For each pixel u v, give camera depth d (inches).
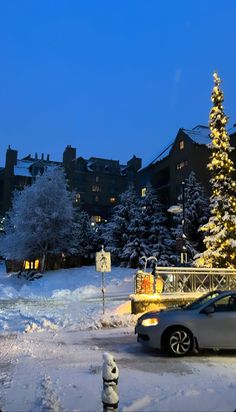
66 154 3737.7
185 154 2030.0
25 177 3585.1
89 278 1503.4
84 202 3732.8
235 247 871.1
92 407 234.5
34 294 1196.5
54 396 253.1
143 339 396.8
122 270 1643.7
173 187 2111.2
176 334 382.3
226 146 914.7
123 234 1819.6
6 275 1934.1
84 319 578.2
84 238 2111.2
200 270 689.0
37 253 1902.1
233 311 388.8
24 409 233.6
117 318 573.6
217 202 898.7
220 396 255.0
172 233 1688.0
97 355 381.7
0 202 3614.7
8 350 406.0
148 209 1834.4
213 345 381.7
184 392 262.4
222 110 924.6
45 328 538.0
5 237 2050.9
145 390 268.2
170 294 646.5
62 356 377.1
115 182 3882.9
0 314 692.1
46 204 1898.4
